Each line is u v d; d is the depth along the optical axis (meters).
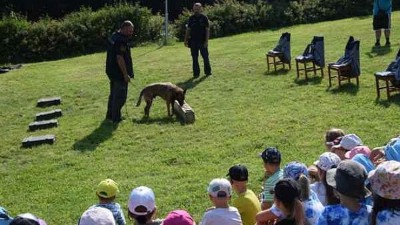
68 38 26.66
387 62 15.64
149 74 17.62
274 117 12.28
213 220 5.47
